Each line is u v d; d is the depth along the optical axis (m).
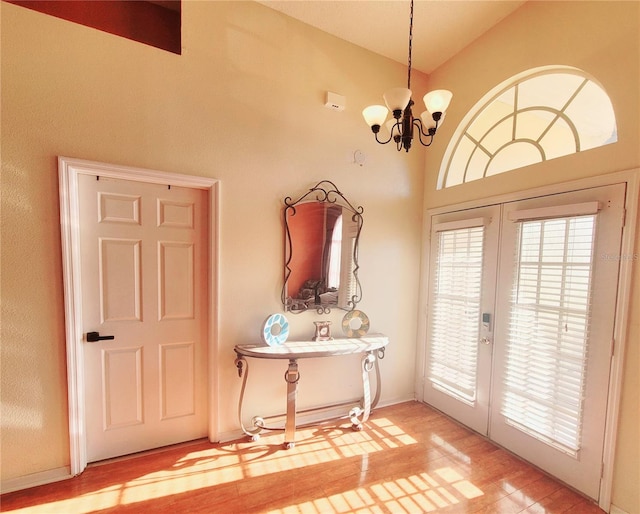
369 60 2.85
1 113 1.70
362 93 2.82
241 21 2.31
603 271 1.79
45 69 1.78
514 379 2.26
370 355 2.63
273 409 2.50
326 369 2.72
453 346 2.78
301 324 2.60
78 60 1.85
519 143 2.37
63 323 1.87
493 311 2.43
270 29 2.41
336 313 2.76
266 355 2.15
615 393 1.72
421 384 3.12
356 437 2.45
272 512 1.68
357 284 2.84
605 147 1.81
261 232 2.42
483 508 1.75
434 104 1.55
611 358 1.75
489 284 2.47
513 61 2.36
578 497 1.85
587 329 1.85
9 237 1.73
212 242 2.24
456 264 2.76
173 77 2.10
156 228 2.15
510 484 1.95
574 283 1.91
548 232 2.07
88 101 1.88
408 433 2.52
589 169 1.89
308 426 2.59
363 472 2.03
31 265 1.79
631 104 1.70
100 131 1.91
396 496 1.83
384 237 2.99
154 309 2.17
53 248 1.83
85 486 1.83
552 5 2.11
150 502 1.73
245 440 2.34
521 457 2.20
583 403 1.86
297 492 1.83
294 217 2.53
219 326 2.28
